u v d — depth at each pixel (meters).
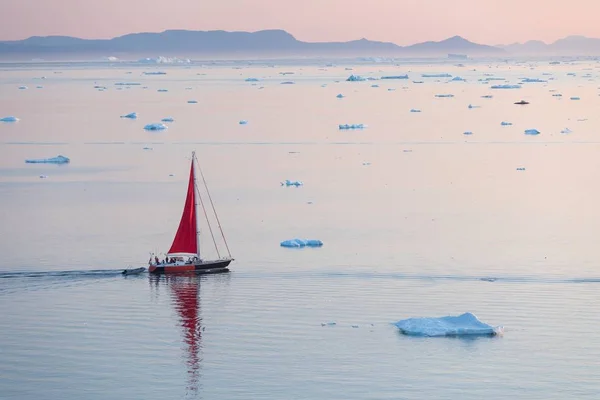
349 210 127.56
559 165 168.88
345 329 77.12
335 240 109.38
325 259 100.12
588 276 93.12
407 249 104.75
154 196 139.50
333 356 71.19
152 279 92.56
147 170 165.38
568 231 114.12
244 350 72.75
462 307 83.00
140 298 86.25
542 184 148.88
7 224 119.56
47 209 129.62
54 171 164.88
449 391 65.00
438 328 75.62
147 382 67.06
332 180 153.12
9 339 75.50
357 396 64.38
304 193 141.00
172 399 64.38
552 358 70.56
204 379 67.50
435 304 84.00
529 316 80.38
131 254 103.19
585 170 162.88
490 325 77.12
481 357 70.81
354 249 104.62
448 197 137.50
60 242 109.06
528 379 66.88
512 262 98.81
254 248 105.62
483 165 169.38
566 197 137.38
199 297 86.25
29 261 99.94
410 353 71.62
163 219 122.50
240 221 120.62
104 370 69.12
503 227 116.62
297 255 102.06
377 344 73.44
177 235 97.75
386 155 183.38
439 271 95.25
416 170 163.62
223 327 78.00
